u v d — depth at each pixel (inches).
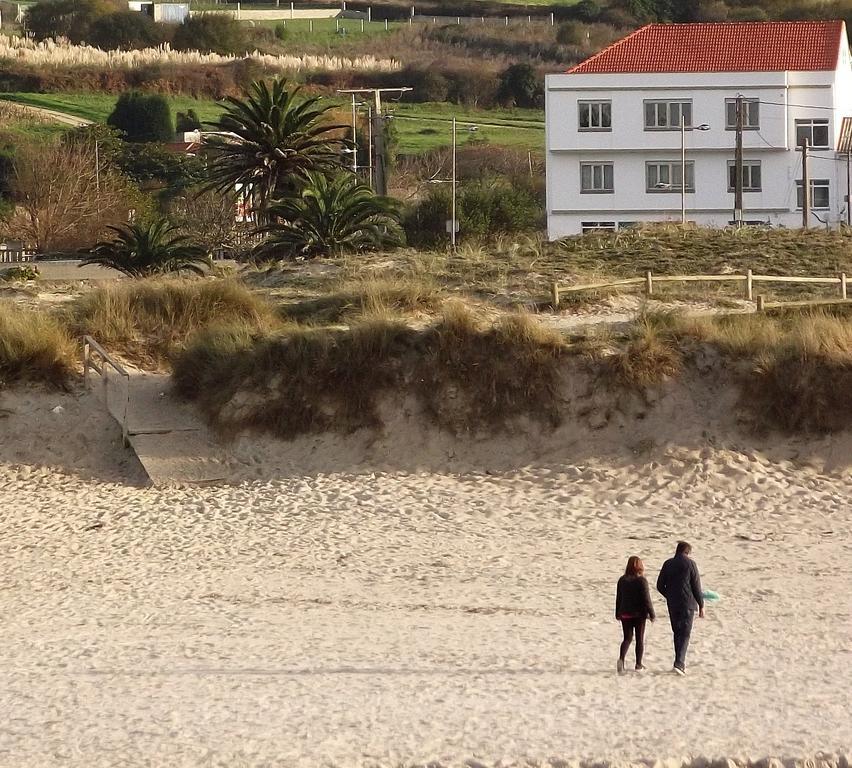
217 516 3855.8
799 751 1909.4
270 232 7544.3
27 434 4443.9
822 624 2780.5
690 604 2388.0
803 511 3841.0
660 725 2031.3
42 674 2381.9
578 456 4202.8
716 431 4237.2
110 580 3255.4
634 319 4776.1
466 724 2037.4
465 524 3742.6
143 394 4650.6
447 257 6722.4
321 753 1900.8
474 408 4367.6
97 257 7490.2
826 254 6860.2
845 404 4229.8
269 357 4552.2
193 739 1969.7
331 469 4247.0
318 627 2780.5
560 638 2679.6
